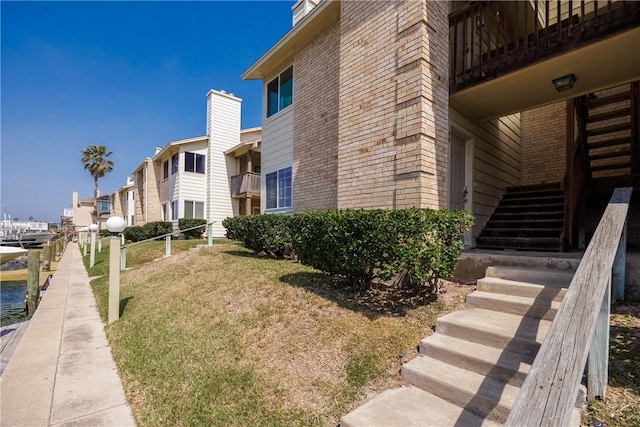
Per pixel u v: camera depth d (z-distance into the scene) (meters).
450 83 5.96
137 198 24.83
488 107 6.43
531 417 1.28
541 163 8.77
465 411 2.36
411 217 3.60
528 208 7.05
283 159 10.53
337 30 8.41
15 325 6.20
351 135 5.88
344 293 4.44
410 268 3.62
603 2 6.80
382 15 5.43
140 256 11.72
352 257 4.04
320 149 8.89
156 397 2.96
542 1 7.43
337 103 8.34
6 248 18.02
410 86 4.92
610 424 1.98
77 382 3.33
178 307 5.13
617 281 3.37
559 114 8.49
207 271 6.95
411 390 2.66
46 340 4.52
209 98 18.70
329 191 8.54
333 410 2.53
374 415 2.33
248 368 3.18
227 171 18.97
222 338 3.84
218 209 18.48
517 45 5.19
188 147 18.31
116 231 5.13
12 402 2.96
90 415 2.77
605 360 2.15
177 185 18.30
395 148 5.09
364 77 5.70
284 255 7.82
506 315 3.32
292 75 10.30
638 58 4.73
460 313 3.45
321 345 3.32
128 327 4.71
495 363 2.58
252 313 4.32
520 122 9.16
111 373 3.54
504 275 3.93
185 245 13.25
